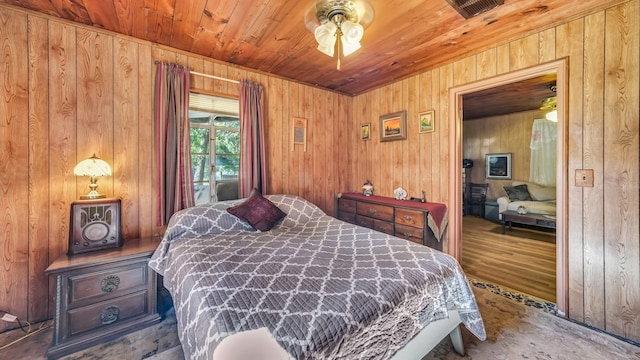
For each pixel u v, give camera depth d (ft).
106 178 7.17
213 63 8.87
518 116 17.83
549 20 6.54
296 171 11.05
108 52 7.14
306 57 8.70
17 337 5.87
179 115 7.97
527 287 8.24
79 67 6.79
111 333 5.74
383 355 3.68
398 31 7.04
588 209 6.26
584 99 6.27
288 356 2.81
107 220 6.51
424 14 6.24
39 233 6.42
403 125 10.53
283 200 9.24
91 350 5.41
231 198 9.55
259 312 3.36
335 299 3.69
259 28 6.90
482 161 19.63
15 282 6.19
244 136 9.26
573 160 6.46
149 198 7.75
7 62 6.07
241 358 2.68
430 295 4.45
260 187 9.71
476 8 6.02
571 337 5.83
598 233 6.14
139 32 7.17
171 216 7.78
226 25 6.77
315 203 11.66
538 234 14.52
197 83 8.57
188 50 8.19
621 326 5.85
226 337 2.92
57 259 5.74
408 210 9.07
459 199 9.08
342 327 3.28
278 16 6.36
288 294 3.80
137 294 6.16
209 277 4.35
